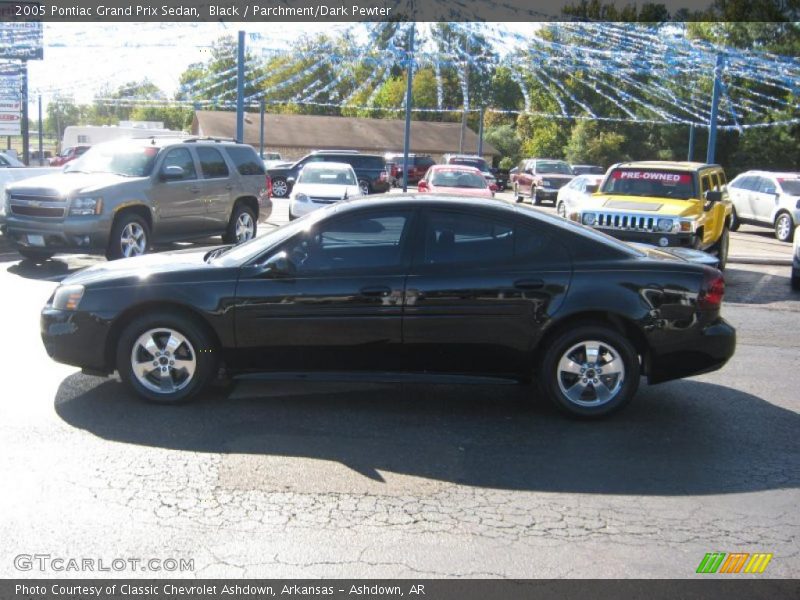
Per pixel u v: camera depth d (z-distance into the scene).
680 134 47.12
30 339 7.92
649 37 17.84
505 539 4.16
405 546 4.05
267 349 5.97
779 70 20.12
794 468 5.27
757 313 11.04
